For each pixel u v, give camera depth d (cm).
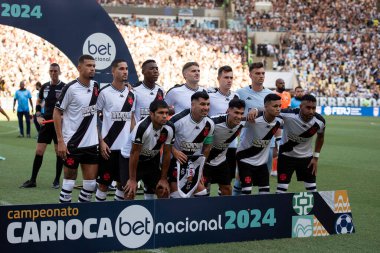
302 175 1258
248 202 1030
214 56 6544
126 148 1113
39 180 1669
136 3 7425
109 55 1598
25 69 5325
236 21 7344
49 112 1538
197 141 1108
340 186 1702
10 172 1809
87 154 1155
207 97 1080
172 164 1128
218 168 1195
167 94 1255
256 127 1180
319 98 6519
